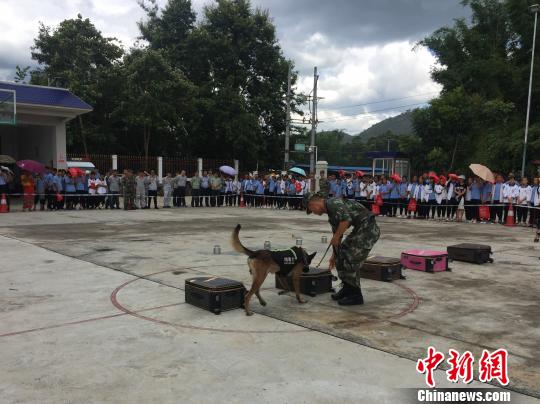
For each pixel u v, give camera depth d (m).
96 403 3.33
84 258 8.77
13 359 4.11
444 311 5.76
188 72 35.62
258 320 5.29
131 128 32.62
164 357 4.18
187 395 3.46
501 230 14.83
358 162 105.06
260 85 37.56
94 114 32.38
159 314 5.45
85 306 5.74
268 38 36.72
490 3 32.97
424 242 11.70
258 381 3.70
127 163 28.58
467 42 32.91
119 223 14.83
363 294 6.57
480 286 7.13
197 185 23.00
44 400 3.36
